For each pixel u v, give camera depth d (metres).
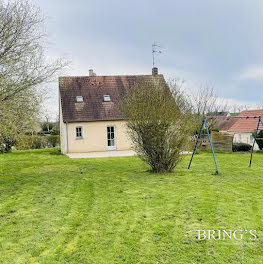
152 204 6.15
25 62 9.09
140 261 3.77
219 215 5.31
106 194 7.24
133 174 10.18
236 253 3.88
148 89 10.07
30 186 8.67
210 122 23.14
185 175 9.59
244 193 6.93
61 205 6.40
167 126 9.66
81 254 4.01
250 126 26.30
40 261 3.86
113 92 23.11
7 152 20.95
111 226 4.96
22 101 9.04
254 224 4.83
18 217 5.66
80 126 21.55
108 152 20.80
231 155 16.56
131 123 9.94
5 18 8.72
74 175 10.44
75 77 23.64
